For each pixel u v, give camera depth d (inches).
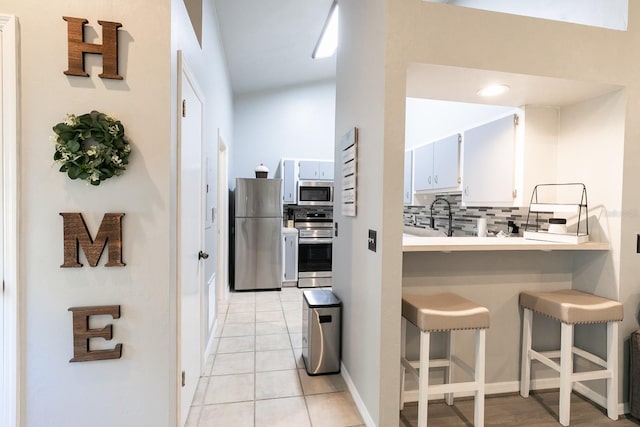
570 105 84.4
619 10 73.5
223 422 71.1
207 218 101.2
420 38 62.6
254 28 140.8
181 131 63.2
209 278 105.7
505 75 67.9
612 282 74.9
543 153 86.1
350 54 85.4
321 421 71.9
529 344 81.0
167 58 56.2
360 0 76.8
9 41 50.7
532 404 78.9
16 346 52.4
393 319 63.4
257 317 137.6
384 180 62.0
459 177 108.5
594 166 78.6
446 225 135.7
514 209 99.2
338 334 92.1
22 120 51.6
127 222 55.6
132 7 54.9
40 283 53.1
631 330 75.1
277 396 81.0
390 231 62.6
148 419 57.6
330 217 207.9
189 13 89.0
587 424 71.5
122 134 53.8
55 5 52.1
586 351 81.7
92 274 54.8
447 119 126.3
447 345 79.5
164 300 57.3
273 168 207.5
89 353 54.6
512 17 66.7
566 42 69.2
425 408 63.6
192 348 77.3
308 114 210.2
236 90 201.6
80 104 53.4
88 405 55.6
